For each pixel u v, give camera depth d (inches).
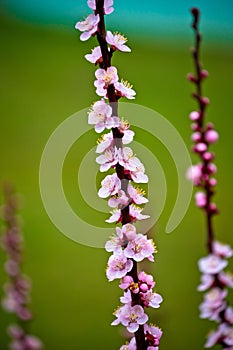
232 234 455.8
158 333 111.9
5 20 917.2
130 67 777.6
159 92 718.5
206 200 99.9
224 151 578.2
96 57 113.7
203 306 99.3
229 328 99.3
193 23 107.7
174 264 393.4
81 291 378.0
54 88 739.4
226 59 776.3
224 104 674.2
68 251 433.4
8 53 830.5
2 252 354.3
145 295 111.2
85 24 110.5
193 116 103.3
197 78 105.5
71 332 322.7
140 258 107.6
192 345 276.2
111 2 110.0
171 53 836.6
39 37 882.1
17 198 182.1
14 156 596.7
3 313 300.5
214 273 98.5
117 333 319.6
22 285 179.0
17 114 682.2
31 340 176.9
